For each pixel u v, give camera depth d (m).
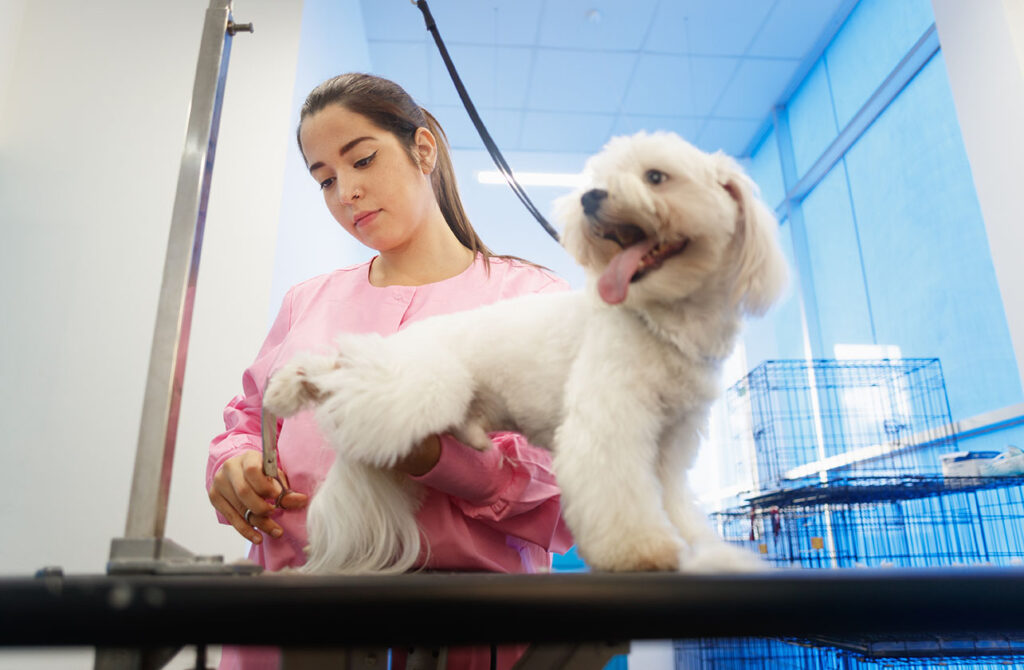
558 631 0.40
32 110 1.97
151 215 1.88
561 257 4.39
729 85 4.05
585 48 3.68
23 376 1.72
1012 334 2.06
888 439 3.07
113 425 1.70
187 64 2.05
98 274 1.82
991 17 2.17
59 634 0.38
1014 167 2.06
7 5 1.99
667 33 3.57
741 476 4.01
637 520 0.61
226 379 1.71
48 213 1.87
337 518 0.80
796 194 4.07
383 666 0.60
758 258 0.74
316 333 1.02
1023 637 1.63
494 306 0.85
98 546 1.62
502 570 0.89
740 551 0.60
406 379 0.74
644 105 4.19
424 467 0.76
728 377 4.27
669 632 0.41
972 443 2.24
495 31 3.53
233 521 0.87
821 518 2.59
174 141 1.97
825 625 0.41
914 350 3.01
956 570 0.45
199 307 1.76
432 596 0.41
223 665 0.97
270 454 0.86
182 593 0.39
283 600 0.40
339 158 1.01
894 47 3.17
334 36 2.71
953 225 2.78
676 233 0.71
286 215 1.94
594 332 0.72
